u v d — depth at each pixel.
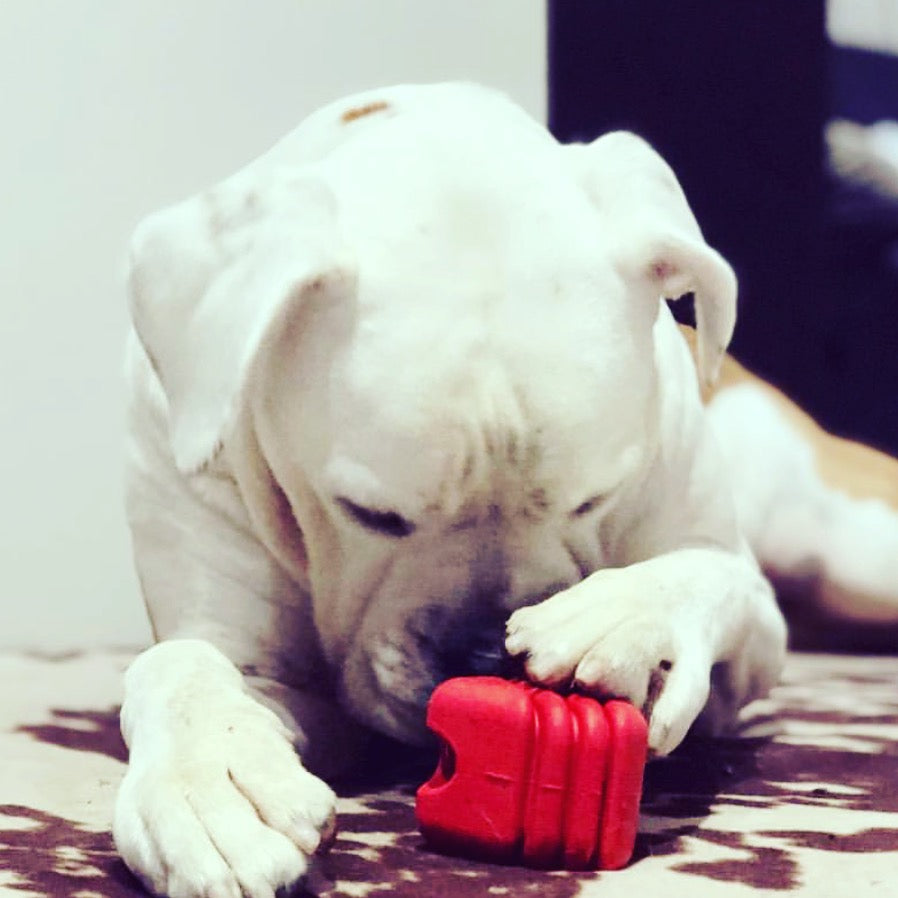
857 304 2.88
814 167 2.61
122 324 2.33
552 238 1.09
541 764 0.97
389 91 1.32
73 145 2.29
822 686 1.95
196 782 0.93
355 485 1.08
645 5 2.43
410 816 1.12
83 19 2.27
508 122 1.23
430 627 1.12
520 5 2.38
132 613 2.38
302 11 2.31
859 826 1.11
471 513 1.09
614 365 1.07
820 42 2.54
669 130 2.49
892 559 2.32
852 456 2.47
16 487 2.32
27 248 2.29
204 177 2.31
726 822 1.12
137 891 0.92
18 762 1.34
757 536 2.31
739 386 2.40
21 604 2.34
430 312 1.05
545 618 1.05
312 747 1.24
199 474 1.20
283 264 1.04
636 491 1.18
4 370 2.30
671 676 1.07
